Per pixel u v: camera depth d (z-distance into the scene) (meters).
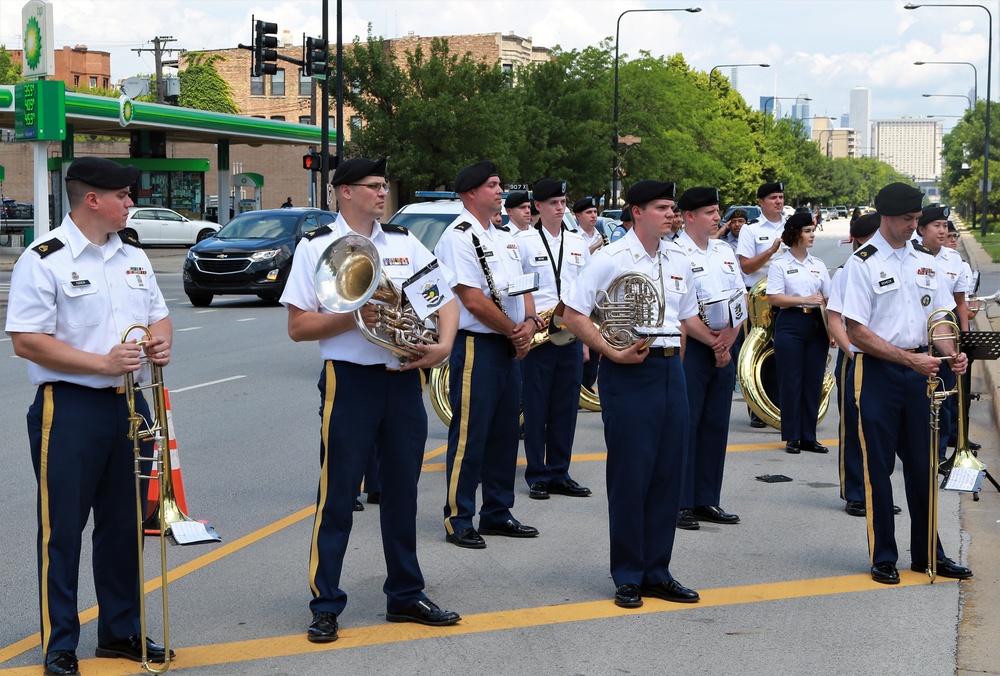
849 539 7.04
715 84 88.62
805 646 5.14
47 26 26.25
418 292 5.13
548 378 7.98
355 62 38.44
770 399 10.84
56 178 40.16
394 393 5.21
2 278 29.92
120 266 4.80
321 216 24.38
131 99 39.75
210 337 17.81
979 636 5.28
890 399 6.07
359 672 4.81
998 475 8.95
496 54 79.12
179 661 4.92
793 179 102.94
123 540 4.87
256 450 9.62
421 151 38.53
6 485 8.22
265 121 46.16
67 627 4.71
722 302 7.22
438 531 7.18
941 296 6.17
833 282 6.31
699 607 5.69
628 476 5.66
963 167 85.62
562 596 5.86
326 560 5.21
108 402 4.71
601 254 5.62
